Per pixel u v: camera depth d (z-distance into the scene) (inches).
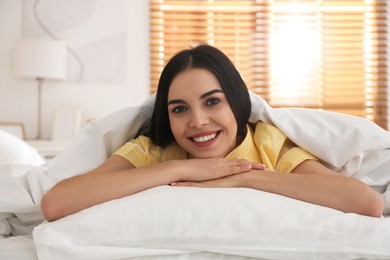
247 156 42.9
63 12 131.4
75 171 41.4
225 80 39.7
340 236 27.5
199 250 28.7
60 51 119.4
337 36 134.6
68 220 29.2
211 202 29.6
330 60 134.6
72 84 131.7
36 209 37.0
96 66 132.3
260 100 43.4
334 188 33.0
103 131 42.4
